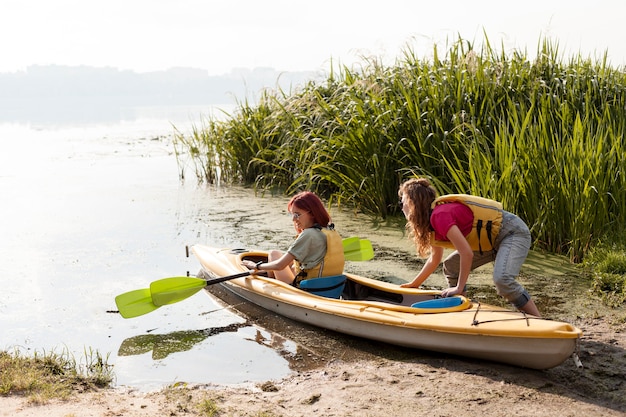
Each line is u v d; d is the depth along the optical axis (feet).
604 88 29.07
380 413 12.04
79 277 22.17
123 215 31.48
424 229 15.84
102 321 18.30
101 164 49.14
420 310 15.49
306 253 17.87
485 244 15.65
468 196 15.49
